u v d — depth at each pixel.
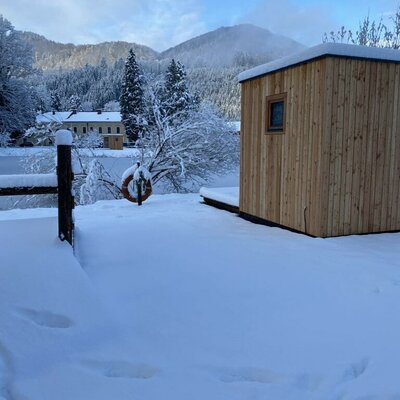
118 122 46.81
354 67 4.76
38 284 2.70
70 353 2.18
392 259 3.99
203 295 3.05
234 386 1.91
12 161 16.02
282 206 5.57
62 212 3.38
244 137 6.48
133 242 4.67
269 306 2.85
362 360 2.14
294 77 5.21
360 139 4.93
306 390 1.90
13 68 28.42
